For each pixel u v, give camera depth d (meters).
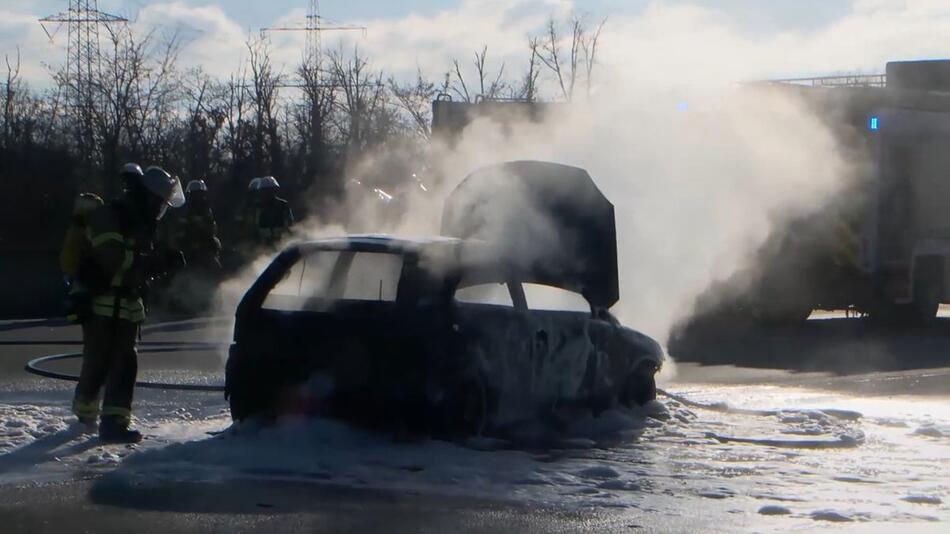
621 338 11.28
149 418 10.77
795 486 8.48
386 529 7.01
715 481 8.58
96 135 41.06
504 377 9.88
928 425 11.56
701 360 17.67
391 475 8.42
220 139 41.88
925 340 21.44
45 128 42.69
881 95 22.62
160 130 41.75
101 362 9.66
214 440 9.33
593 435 10.48
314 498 7.74
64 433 9.54
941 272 23.34
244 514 7.29
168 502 7.55
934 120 22.92
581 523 7.20
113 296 9.52
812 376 15.88
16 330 20.25
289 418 9.44
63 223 39.53
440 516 7.33
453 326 9.38
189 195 20.00
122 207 9.65
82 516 7.18
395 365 9.23
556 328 10.45
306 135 43.09
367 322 9.32
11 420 10.16
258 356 9.51
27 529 6.88
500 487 8.15
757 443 10.29
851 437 10.59
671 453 9.70
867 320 25.11
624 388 11.43
